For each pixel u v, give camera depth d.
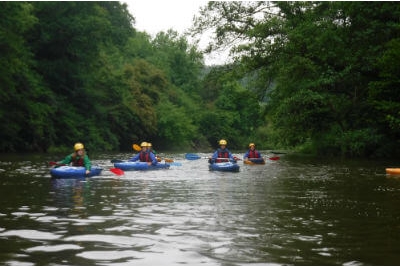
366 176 12.85
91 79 41.31
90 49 39.75
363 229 5.07
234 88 31.19
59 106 36.72
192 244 4.30
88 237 4.59
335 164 19.16
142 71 59.34
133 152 38.22
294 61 24.03
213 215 6.00
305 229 5.06
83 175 12.27
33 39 37.03
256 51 26.64
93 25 37.47
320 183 10.73
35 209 6.45
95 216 5.88
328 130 29.02
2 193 8.41
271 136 34.34
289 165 18.55
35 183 10.34
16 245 4.24
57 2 36.28
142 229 5.02
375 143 24.75
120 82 47.56
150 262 3.68
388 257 3.87
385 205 7.02
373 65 22.05
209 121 73.56
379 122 24.61
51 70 37.38
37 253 3.95
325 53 23.58
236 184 10.49
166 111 57.72
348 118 26.53
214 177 12.53
